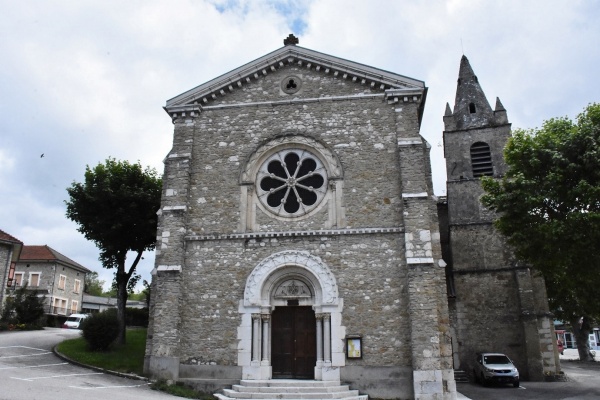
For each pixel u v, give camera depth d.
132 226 25.59
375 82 19.59
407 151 18.28
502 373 23.14
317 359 17.00
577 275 20.16
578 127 19.88
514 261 27.25
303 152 19.45
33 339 27.86
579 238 18.22
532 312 25.94
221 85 20.42
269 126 19.80
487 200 21.56
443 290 16.88
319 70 20.25
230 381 16.88
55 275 49.47
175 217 18.64
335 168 18.81
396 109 19.12
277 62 20.47
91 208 25.19
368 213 18.08
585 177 18.86
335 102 19.70
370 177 18.50
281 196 19.09
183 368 17.28
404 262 17.30
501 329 26.58
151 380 17.00
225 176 19.38
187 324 17.73
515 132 21.48
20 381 14.98
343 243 17.83
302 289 17.94
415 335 16.16
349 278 17.42
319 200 18.62
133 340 26.56
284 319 17.97
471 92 33.41
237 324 17.50
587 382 25.52
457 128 32.72
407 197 17.64
